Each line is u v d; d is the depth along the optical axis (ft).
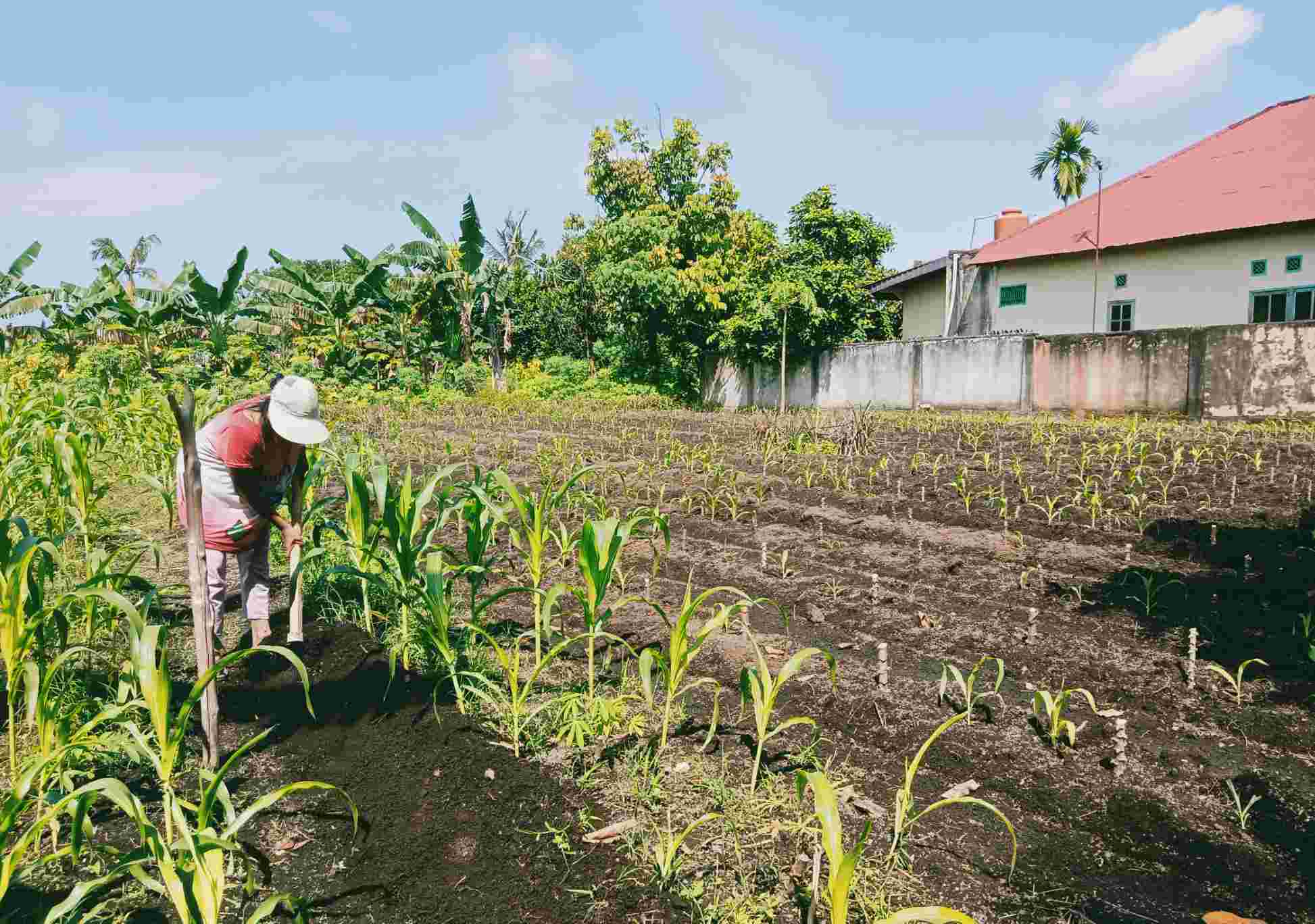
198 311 77.20
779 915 7.33
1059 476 27.81
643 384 86.07
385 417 57.31
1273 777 9.32
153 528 21.43
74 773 8.94
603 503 18.02
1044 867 7.94
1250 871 7.80
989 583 16.49
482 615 14.73
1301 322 42.37
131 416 28.55
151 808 9.16
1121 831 8.46
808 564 18.20
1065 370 51.96
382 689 11.91
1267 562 16.71
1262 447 32.27
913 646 13.35
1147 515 21.24
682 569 18.01
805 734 10.58
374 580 12.13
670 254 79.10
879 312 81.51
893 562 18.11
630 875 7.90
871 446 36.88
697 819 8.76
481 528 13.14
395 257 83.76
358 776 9.80
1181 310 55.21
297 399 11.62
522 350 103.60
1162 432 39.55
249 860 7.75
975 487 26.07
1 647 9.11
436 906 7.59
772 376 72.90
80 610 13.38
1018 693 11.59
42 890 7.77
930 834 8.46
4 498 17.47
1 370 50.08
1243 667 11.07
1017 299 64.08
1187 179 61.26
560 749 10.28
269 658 12.91
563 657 13.12
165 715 7.88
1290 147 58.44
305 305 82.74
